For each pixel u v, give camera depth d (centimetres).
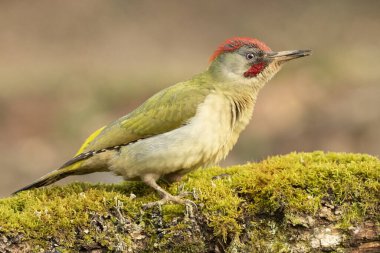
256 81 824
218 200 691
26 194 716
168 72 2094
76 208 676
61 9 2609
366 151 1520
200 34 2495
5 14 2562
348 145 1555
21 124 1770
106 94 1911
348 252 688
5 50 2309
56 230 660
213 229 685
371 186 686
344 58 2061
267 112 1734
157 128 748
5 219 653
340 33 2350
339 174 694
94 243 667
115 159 761
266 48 839
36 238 654
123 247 672
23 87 1934
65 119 1786
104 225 675
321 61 2036
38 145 1684
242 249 684
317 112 1702
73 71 2100
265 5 2638
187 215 685
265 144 1609
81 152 776
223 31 2512
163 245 683
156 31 2509
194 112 751
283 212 688
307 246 685
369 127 1573
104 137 764
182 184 734
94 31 2489
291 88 1855
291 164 735
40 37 2425
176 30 2522
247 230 690
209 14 2608
